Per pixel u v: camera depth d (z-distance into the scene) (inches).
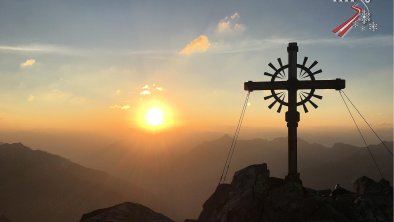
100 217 654.5
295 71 828.0
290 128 830.5
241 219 705.0
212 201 817.5
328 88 811.4
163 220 678.5
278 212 684.7
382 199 670.5
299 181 812.0
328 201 693.3
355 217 652.1
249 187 749.9
